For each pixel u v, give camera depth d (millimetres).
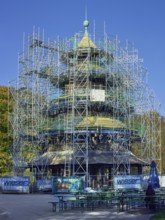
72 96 67625
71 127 65000
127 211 32219
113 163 63344
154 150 78875
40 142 70625
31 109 76938
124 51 76062
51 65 75188
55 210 32688
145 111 78625
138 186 56906
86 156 61688
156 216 26266
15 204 39000
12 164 80250
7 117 84062
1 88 88312
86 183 60344
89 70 69062
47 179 62656
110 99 68625
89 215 29625
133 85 75000
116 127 66500
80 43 72375
